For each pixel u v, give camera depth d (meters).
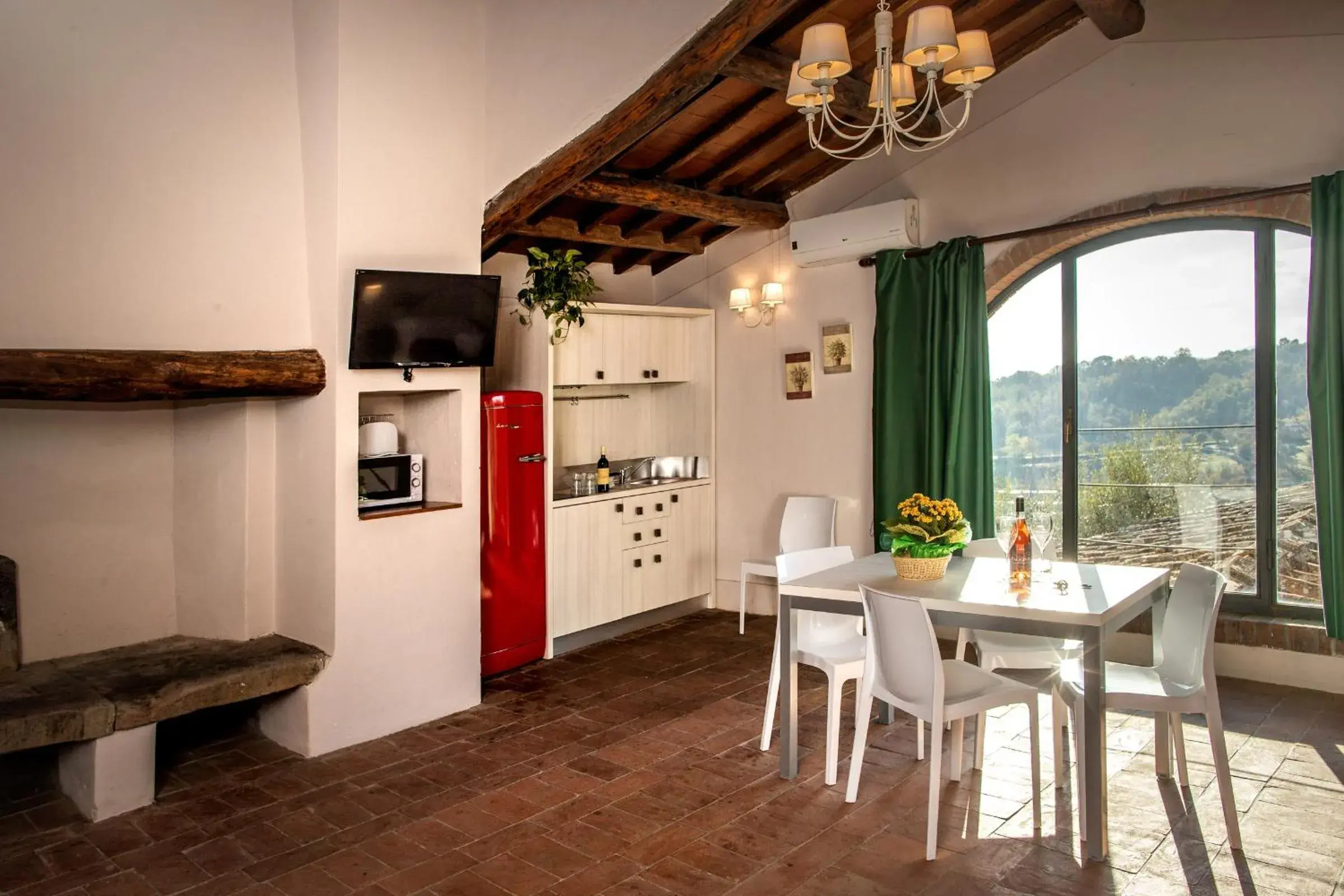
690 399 6.62
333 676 4.06
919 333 5.49
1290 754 3.79
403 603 4.30
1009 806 3.41
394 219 4.16
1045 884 2.85
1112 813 3.31
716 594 6.64
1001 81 5.25
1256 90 4.54
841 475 5.97
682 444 6.69
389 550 4.23
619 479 6.37
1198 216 4.78
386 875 2.99
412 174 4.20
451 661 4.52
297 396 4.07
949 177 5.46
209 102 3.87
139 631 4.20
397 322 4.06
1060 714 3.53
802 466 6.15
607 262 6.51
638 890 2.86
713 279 6.53
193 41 3.82
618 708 4.57
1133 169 4.89
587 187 4.96
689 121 5.00
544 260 5.16
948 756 3.90
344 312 3.99
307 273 4.17
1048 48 5.09
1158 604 3.62
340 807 3.51
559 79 4.27
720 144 5.34
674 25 3.93
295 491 4.22
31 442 3.85
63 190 3.54
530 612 5.22
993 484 5.34
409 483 4.46
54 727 3.27
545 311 5.24
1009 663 3.82
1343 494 4.24
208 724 4.43
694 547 6.42
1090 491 5.23
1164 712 3.56
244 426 4.23
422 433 4.70
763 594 6.38
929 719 3.05
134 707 3.45
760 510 6.38
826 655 3.74
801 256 5.89
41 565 3.89
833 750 3.61
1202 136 4.70
